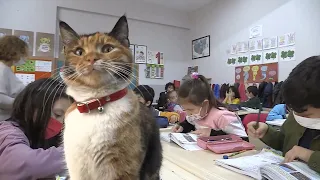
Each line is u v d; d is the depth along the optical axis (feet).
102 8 13.65
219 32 14.56
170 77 16.20
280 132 4.03
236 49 13.48
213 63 15.01
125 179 2.07
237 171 3.01
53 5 12.39
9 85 6.17
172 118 7.65
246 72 12.88
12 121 3.11
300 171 2.56
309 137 3.31
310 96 2.56
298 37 10.60
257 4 12.33
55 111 3.15
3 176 2.63
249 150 3.97
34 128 3.12
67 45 2.66
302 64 2.72
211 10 15.07
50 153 2.69
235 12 13.53
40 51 12.01
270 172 2.53
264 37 12.03
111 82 2.29
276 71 11.44
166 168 3.34
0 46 6.30
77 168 2.12
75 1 12.94
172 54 16.28
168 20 15.81
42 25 12.14
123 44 2.69
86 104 2.15
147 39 15.34
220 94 13.44
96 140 2.05
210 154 3.84
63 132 2.45
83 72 2.26
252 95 11.37
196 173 3.11
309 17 10.19
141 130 2.28
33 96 3.12
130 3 14.48
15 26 11.67
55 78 3.12
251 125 4.12
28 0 11.90
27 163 2.55
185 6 15.61
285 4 11.09
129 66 2.52
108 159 2.06
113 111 2.15
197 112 5.31
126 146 2.08
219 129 5.01
